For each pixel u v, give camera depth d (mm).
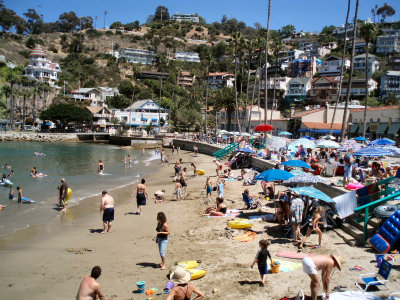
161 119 109312
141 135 84938
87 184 28656
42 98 112750
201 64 181125
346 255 10469
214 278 9594
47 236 14453
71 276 10352
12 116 96688
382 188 13781
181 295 7363
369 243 11102
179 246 12797
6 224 16172
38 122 107562
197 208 19266
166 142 78375
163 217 10773
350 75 33594
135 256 11977
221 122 92250
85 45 191500
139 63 180000
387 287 8047
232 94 78375
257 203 18125
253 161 34031
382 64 112500
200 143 61812
